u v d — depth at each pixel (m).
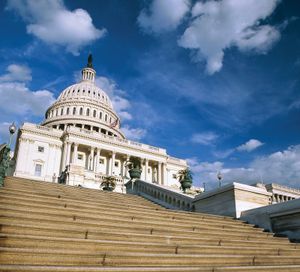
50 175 66.56
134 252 6.32
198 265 6.48
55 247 5.75
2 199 7.90
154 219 9.37
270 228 11.41
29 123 70.38
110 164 72.75
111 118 105.44
